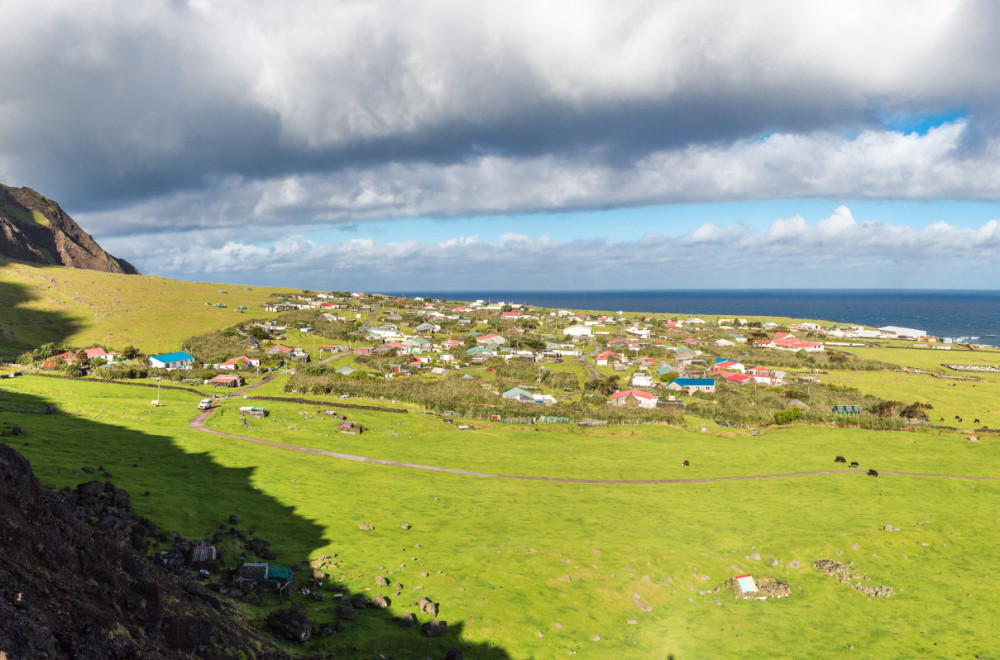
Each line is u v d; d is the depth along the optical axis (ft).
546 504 266.36
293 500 234.99
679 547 225.15
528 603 172.55
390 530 216.95
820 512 270.26
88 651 85.40
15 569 88.38
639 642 163.32
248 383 532.32
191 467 254.06
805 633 173.27
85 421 310.04
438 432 403.13
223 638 116.37
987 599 195.21
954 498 293.84
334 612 152.66
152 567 130.31
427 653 142.00
